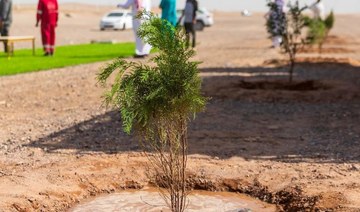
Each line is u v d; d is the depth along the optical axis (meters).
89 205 6.84
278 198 7.09
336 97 14.23
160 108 5.54
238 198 7.19
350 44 35.78
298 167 8.12
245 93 14.38
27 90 15.20
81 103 13.48
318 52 29.17
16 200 6.61
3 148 9.21
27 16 81.50
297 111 12.70
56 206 6.73
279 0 17.92
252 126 11.01
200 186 7.54
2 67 19.50
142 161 8.17
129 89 5.48
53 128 10.73
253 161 8.46
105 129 10.60
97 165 8.03
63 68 19.98
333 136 10.30
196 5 29.20
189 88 5.50
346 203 6.48
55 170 7.76
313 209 6.47
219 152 8.95
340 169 8.02
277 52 28.95
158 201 6.92
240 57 25.97
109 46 30.12
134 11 20.47
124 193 7.25
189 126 10.81
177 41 5.64
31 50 26.52
